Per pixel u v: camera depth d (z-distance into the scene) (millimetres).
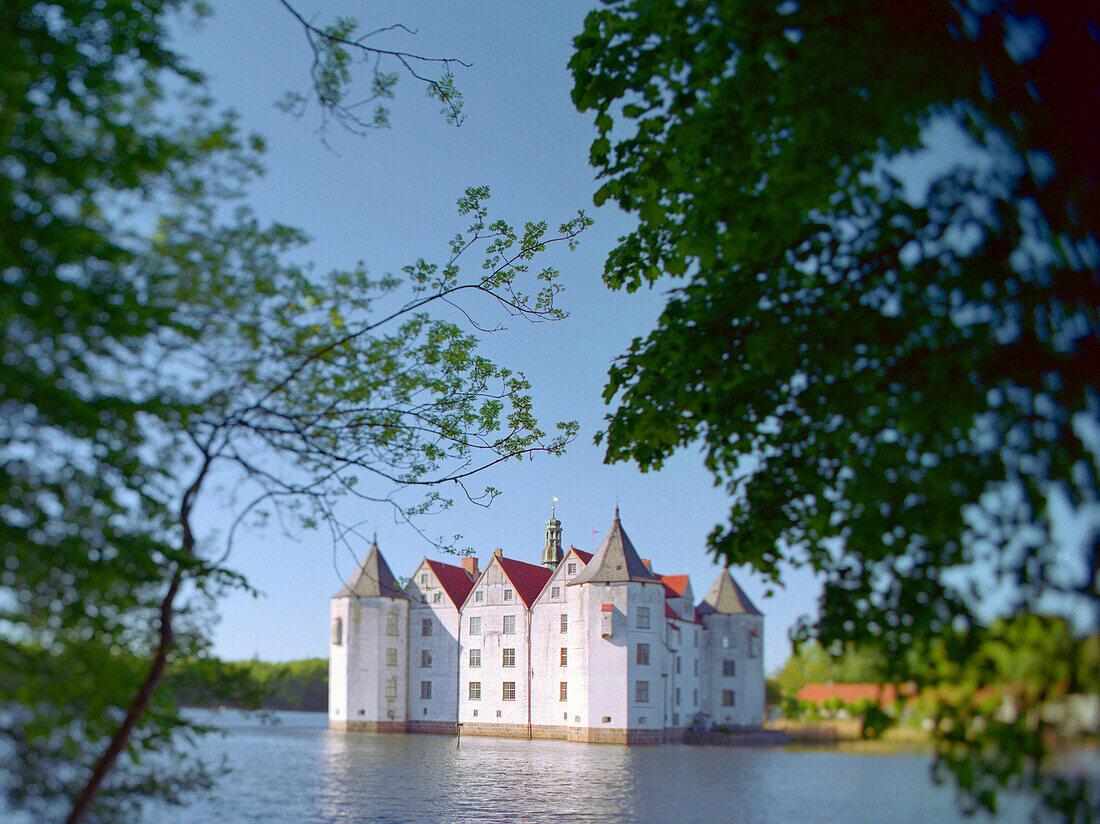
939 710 5145
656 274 9180
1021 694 4789
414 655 71375
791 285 7598
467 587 74312
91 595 6512
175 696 7562
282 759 38438
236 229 6953
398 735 65000
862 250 6926
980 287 5492
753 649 73688
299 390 8016
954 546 5777
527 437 9617
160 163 6531
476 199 9195
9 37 5879
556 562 75125
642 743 59188
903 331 6285
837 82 5664
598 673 60312
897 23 5223
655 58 6926
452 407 9031
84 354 6762
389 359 8352
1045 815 4609
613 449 8969
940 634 5551
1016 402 5375
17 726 6617
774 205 6406
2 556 6137
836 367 6473
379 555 72375
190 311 7102
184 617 7309
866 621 6438
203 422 7422
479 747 51344
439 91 8102
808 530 7613
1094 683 4477
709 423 8398
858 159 6645
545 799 24828
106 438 6801
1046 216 5055
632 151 7570
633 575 61500
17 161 6273
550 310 9391
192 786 7559
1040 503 5223
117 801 7152
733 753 47344
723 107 6613
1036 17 4590
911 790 25609
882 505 6113
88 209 6629
